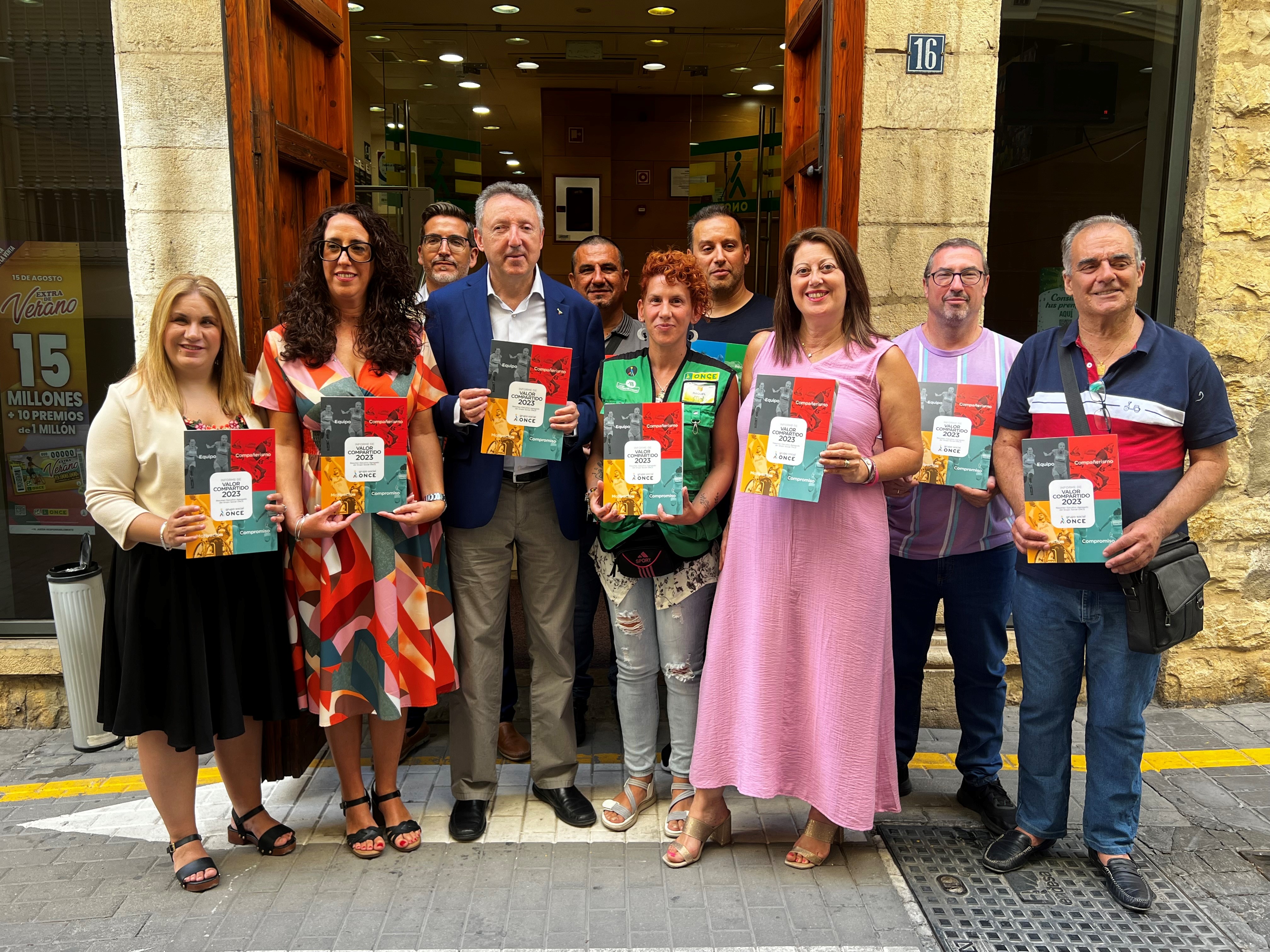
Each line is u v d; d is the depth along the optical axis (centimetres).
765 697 264
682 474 263
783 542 261
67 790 333
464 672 294
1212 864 275
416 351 275
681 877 269
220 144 333
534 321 291
